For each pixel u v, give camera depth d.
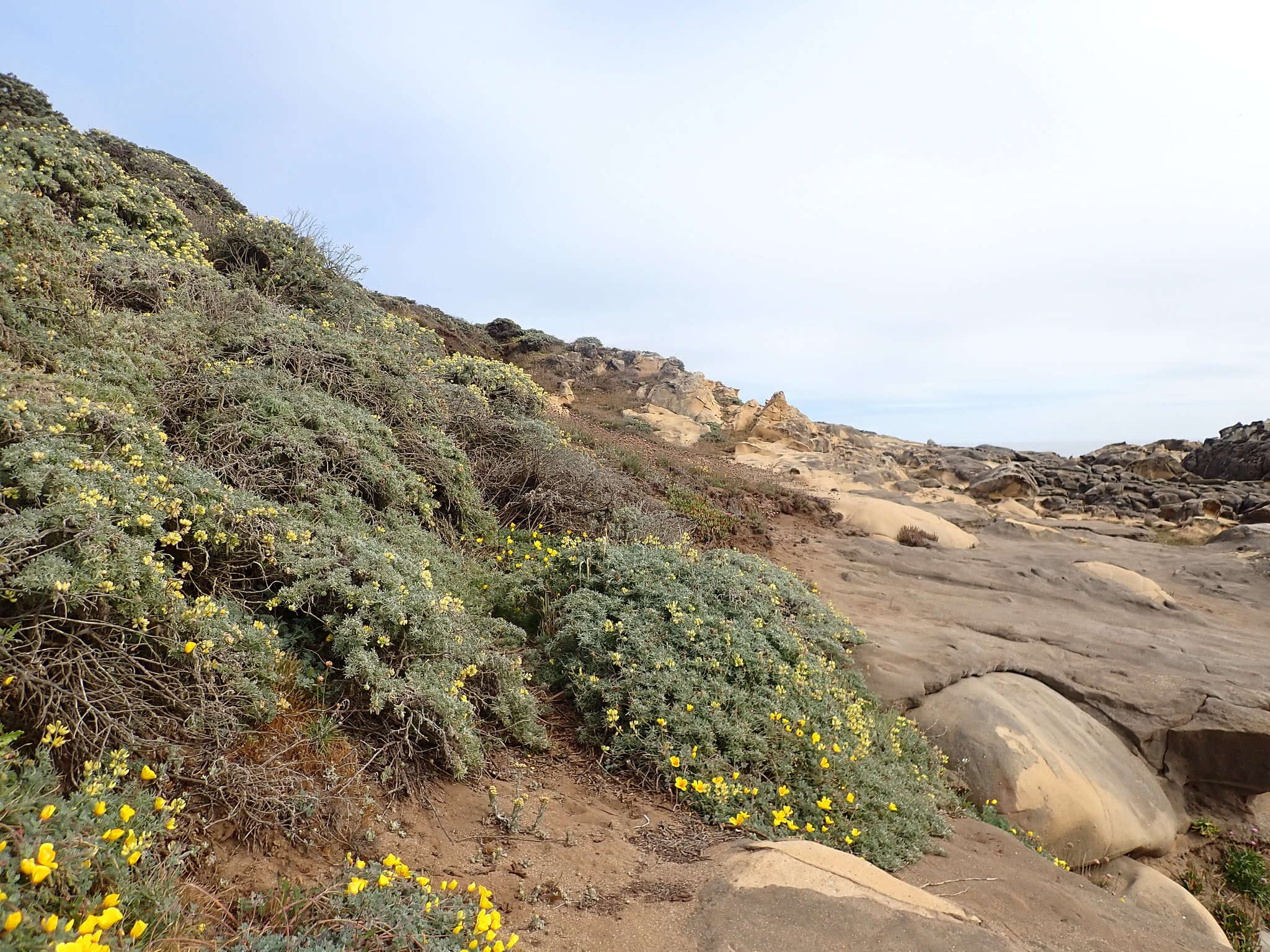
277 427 5.64
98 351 5.41
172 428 5.42
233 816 2.94
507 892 3.17
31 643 2.85
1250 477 23.47
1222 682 8.03
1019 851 5.24
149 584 3.26
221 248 9.70
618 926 3.08
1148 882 6.35
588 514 8.30
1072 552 14.30
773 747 4.96
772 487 14.99
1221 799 7.37
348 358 7.21
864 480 20.30
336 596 4.25
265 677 3.51
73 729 2.76
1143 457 24.73
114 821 2.47
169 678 3.15
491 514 7.63
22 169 7.91
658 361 31.39
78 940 1.83
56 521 3.22
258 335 6.75
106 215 8.48
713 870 3.58
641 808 4.29
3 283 5.22
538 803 4.05
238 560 4.21
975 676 7.73
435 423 7.79
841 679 6.63
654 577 6.54
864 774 5.04
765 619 6.58
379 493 5.98
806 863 3.61
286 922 2.55
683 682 5.21
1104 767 6.97
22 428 3.74
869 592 10.39
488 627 5.59
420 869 3.17
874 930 3.12
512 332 33.44
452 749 3.89
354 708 3.82
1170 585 12.64
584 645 5.52
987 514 17.28
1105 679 8.10
